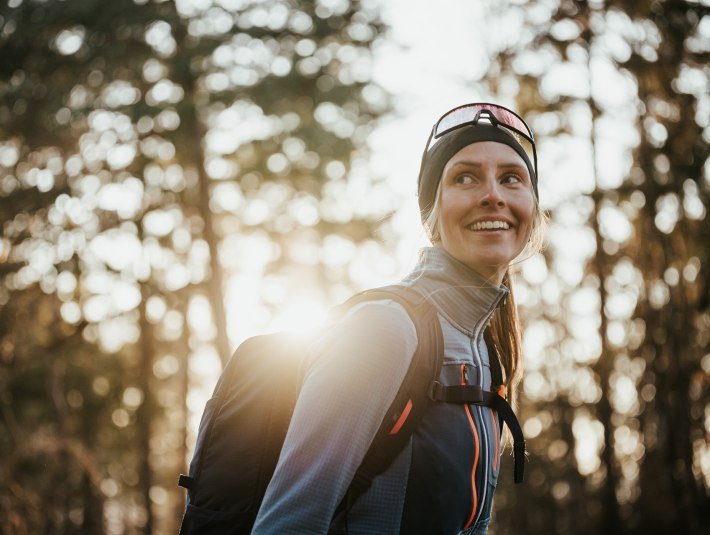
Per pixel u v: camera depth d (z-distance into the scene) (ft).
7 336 49.85
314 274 61.26
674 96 51.55
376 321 5.15
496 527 62.08
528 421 60.70
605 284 54.34
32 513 46.47
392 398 5.10
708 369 52.95
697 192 51.08
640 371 54.70
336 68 54.70
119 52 49.55
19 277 50.39
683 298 52.65
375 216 57.57
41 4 49.62
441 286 5.81
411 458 5.25
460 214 5.93
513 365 6.87
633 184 52.39
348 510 5.14
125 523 58.75
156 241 57.11
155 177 56.75
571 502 59.41
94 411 57.00
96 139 52.03
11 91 49.14
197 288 60.80
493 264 5.97
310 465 4.84
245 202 60.49
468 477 5.48
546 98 54.54
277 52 52.65
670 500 52.90
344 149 54.44
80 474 53.01
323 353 5.18
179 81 51.44
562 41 53.36
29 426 49.49
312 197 59.26
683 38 51.08
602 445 57.52
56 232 51.24
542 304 56.49
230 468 5.46
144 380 60.44
